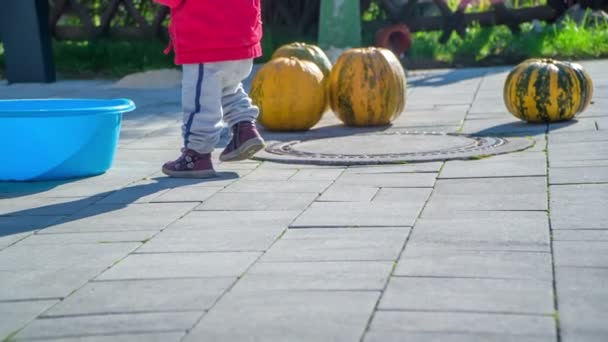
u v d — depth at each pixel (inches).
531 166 218.4
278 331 118.8
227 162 247.3
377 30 538.9
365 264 145.9
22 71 484.7
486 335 114.4
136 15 561.9
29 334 123.7
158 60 531.5
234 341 116.4
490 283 134.3
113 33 568.7
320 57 344.2
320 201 193.5
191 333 120.1
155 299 134.4
